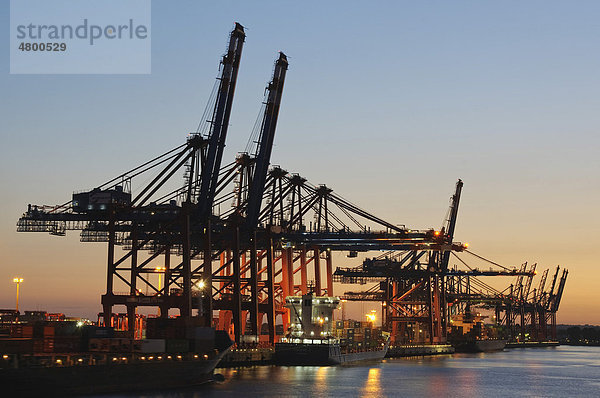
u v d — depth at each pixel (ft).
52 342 282.77
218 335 346.95
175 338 316.81
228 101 422.00
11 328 293.64
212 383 341.62
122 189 407.44
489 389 384.47
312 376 397.60
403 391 354.13
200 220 413.80
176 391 302.04
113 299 407.23
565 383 436.76
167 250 451.53
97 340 291.79
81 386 259.39
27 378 239.91
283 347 455.63
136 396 279.69
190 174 409.49
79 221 409.08
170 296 401.90
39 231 406.21
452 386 391.65
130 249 441.27
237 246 441.27
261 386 339.57
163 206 407.64
